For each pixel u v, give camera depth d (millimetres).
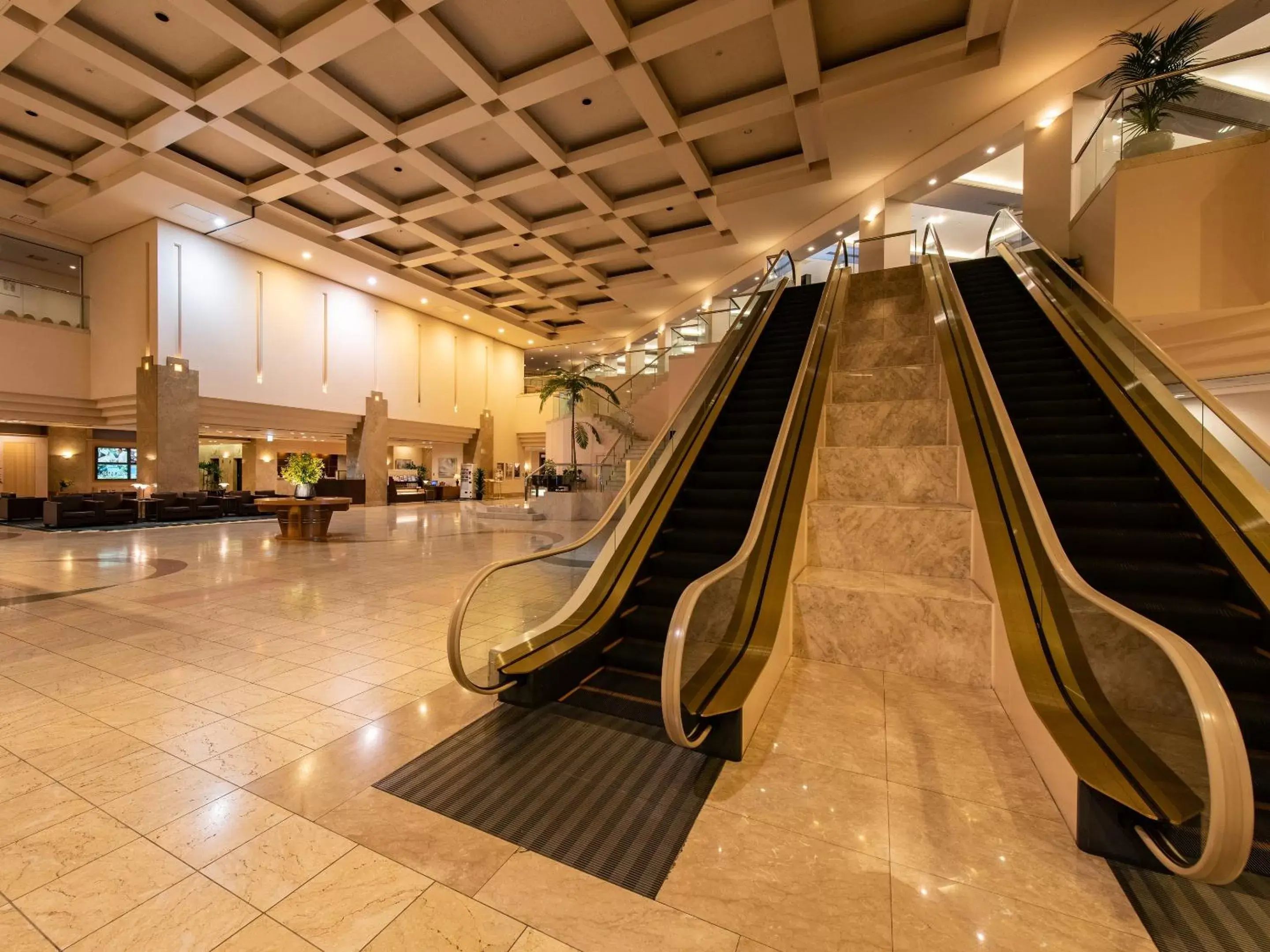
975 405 4543
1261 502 2973
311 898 1709
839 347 6844
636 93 8648
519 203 12586
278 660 3814
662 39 7566
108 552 8375
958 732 2787
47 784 2307
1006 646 2986
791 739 2734
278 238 13211
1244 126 5746
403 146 10047
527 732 2807
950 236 17078
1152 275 5984
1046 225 8516
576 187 11344
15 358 12477
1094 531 3312
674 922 1640
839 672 3553
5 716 2932
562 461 16266
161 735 2738
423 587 6121
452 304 18297
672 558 4199
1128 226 6113
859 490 4785
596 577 3938
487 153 10711
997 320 6598
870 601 3611
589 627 3559
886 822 2109
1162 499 3527
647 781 2385
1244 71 6676
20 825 2037
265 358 14391
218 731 2787
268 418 14867
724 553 4270
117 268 13062
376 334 17453
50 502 10977
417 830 2041
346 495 16812
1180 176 5859
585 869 1855
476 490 21344
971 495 3986
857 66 8383
